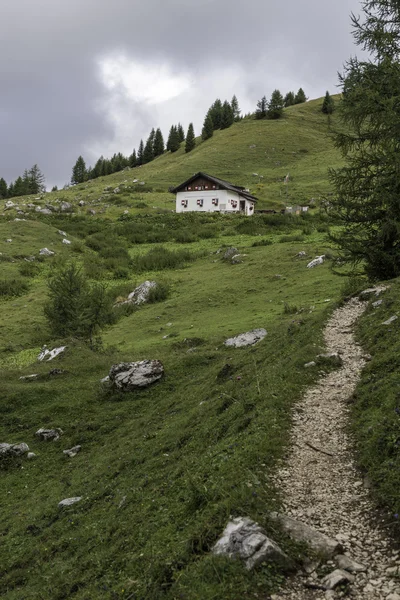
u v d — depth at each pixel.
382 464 8.95
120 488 14.05
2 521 15.70
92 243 73.62
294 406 12.60
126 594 7.50
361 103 22.03
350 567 6.75
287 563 6.86
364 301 21.75
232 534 7.37
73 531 12.62
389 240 24.03
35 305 48.41
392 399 11.09
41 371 29.42
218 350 26.73
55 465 19.69
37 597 9.57
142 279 55.69
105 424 22.16
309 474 9.39
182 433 15.88
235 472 9.46
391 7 22.56
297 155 164.50
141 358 29.02
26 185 190.88
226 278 47.91
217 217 94.62
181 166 161.62
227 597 6.38
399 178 22.22
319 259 44.78
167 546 8.16
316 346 16.92
